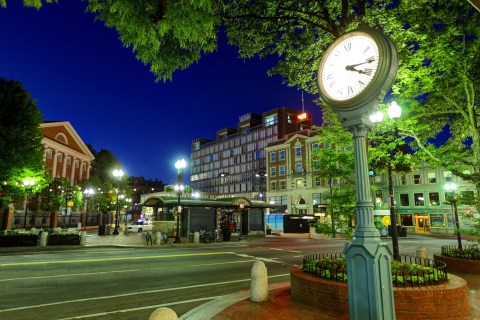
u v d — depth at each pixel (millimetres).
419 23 10484
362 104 4074
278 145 65188
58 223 41875
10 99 28828
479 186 11562
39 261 14461
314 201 57188
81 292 8953
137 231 44344
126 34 4910
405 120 11523
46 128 52500
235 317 6387
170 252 19094
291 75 10984
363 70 4141
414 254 18641
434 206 46625
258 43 10164
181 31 4844
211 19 4641
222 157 117062
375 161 11578
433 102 12766
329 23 8938
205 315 6555
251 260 15836
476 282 10086
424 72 10797
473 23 10477
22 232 23422
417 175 48781
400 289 6141
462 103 12750
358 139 4184
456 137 14195
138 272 12078
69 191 40344
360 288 3721
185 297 8656
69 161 58656
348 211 9703
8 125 28594
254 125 109500
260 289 7523
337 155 10023
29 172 27969
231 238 30875
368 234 3801
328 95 4492
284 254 18688
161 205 29719
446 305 6109
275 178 65562
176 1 4410
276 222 48219
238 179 108062
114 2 4242
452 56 10570
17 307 7484
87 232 38719
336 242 28656
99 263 14055
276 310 6766
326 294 6707
